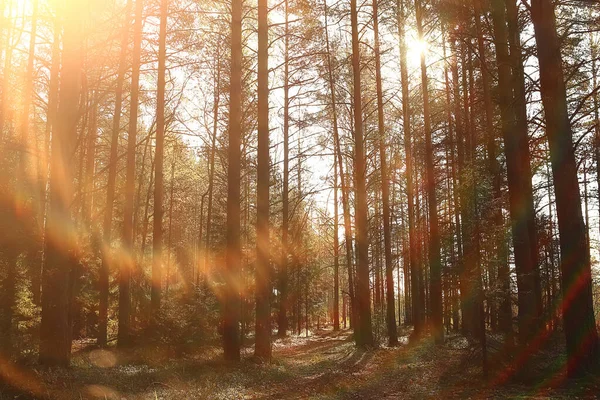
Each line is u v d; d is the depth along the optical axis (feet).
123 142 104.22
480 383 32.76
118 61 60.49
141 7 57.77
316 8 64.54
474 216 36.45
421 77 70.85
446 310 63.05
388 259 73.05
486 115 58.03
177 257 151.84
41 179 45.50
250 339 93.71
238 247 49.75
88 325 79.87
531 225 44.96
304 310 174.50
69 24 37.50
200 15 59.67
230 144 50.57
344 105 79.61
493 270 35.29
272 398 32.09
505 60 40.19
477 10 42.65
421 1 60.54
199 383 35.04
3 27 47.11
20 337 34.32
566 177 30.68
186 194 144.66
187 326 53.06
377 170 82.64
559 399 24.40
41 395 27.25
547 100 31.68
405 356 55.01
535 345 34.99
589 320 29.30
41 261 37.32
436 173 81.30
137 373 39.75
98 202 94.84
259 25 54.03
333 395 32.96
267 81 53.72
